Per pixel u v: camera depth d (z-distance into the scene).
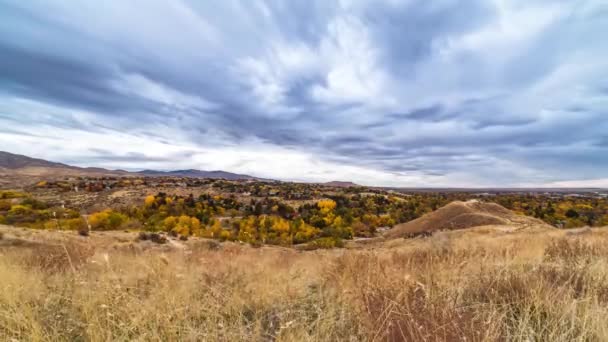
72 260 5.20
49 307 3.06
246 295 3.50
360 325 2.55
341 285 3.51
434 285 3.24
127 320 2.55
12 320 2.47
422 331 2.15
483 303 2.83
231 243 21.44
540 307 2.63
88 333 2.33
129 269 4.64
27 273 4.18
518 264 4.18
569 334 2.32
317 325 2.47
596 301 2.49
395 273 3.71
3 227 18.62
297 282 4.07
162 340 2.26
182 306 2.88
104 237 20.11
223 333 2.45
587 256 4.41
